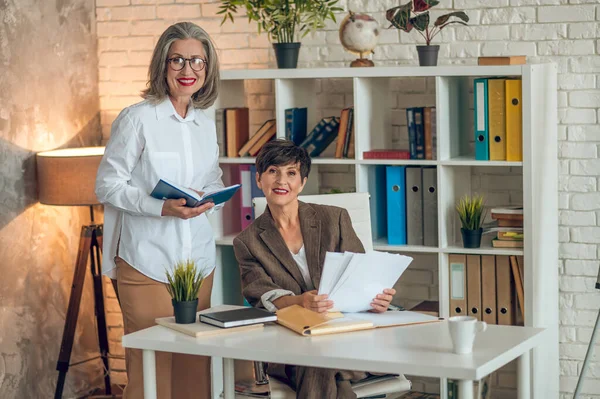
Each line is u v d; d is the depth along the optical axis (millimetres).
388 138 4664
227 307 3371
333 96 4797
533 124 4047
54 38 4848
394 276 3232
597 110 4348
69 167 4508
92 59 5168
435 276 4754
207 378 3777
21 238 4637
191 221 3697
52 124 4844
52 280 4875
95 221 5223
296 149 3504
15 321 4609
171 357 3639
